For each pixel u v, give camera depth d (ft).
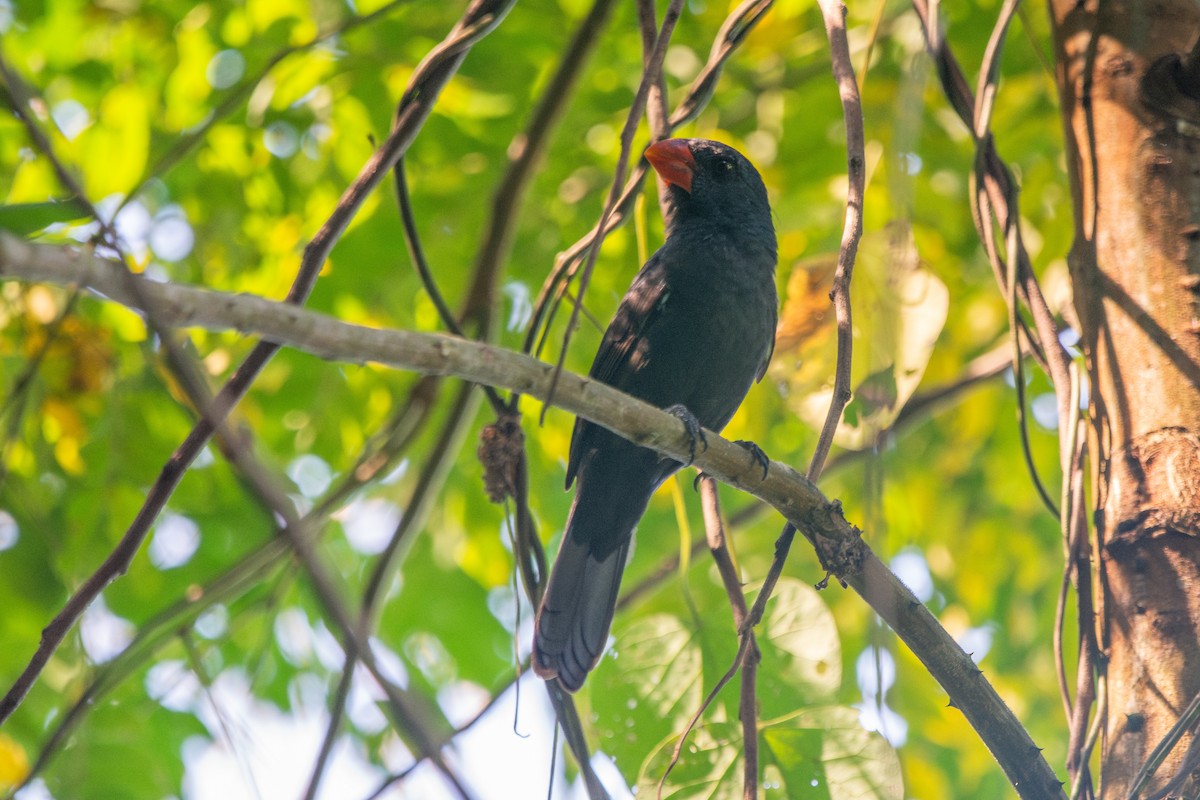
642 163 26.09
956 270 40.73
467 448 44.39
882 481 17.98
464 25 21.71
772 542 46.80
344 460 42.24
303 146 40.57
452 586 48.49
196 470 38.65
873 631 17.13
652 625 25.16
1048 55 37.11
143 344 32.86
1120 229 20.95
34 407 35.24
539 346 25.29
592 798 22.13
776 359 30.27
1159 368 19.97
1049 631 46.65
